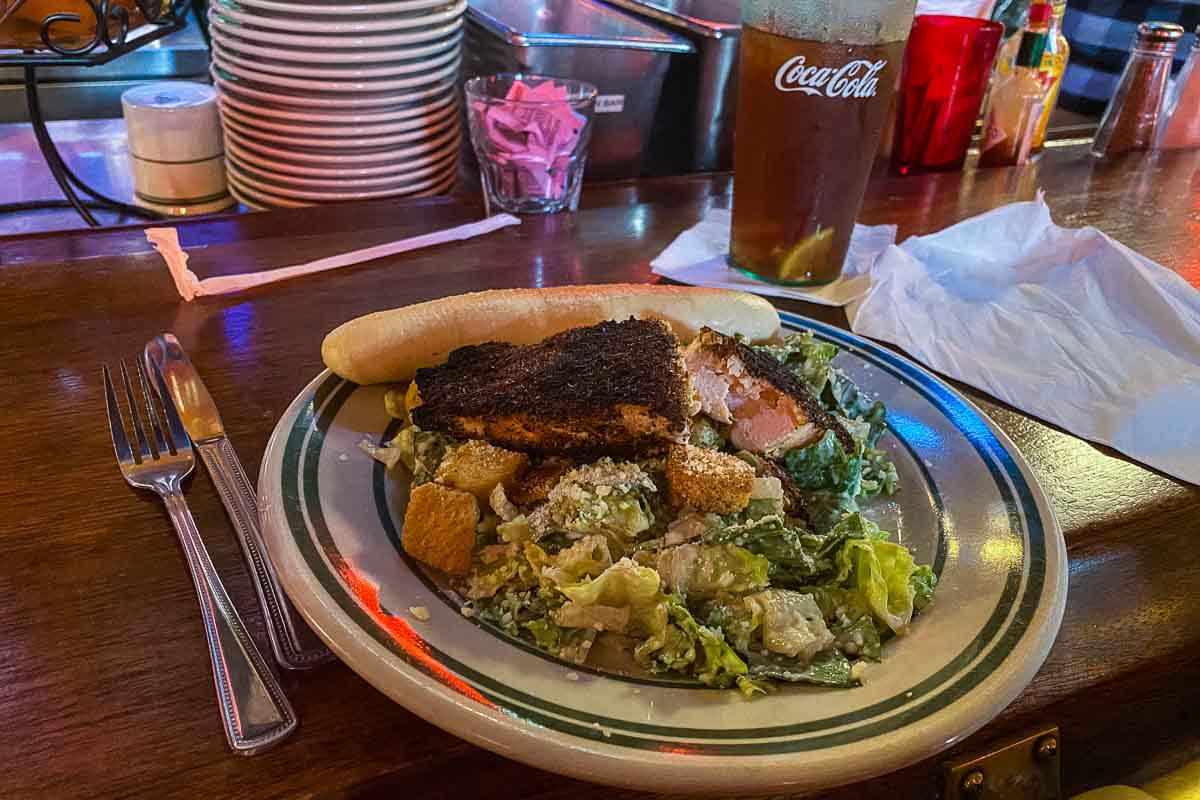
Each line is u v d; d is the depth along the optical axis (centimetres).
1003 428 91
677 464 66
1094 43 224
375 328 78
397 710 55
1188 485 85
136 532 68
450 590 60
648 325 78
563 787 54
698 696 52
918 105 162
